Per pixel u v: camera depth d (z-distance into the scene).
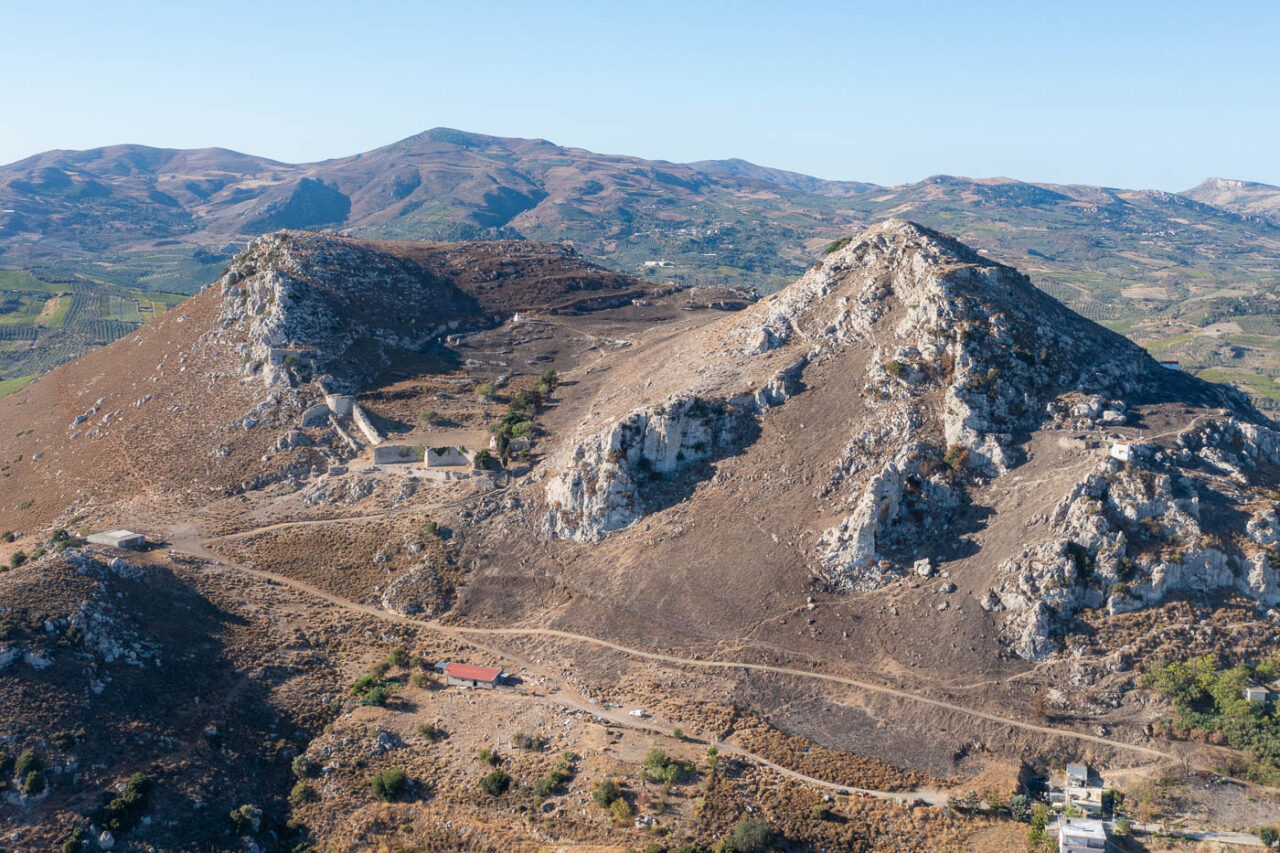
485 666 149.12
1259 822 113.94
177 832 111.81
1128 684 132.00
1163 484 147.88
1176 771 121.31
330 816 119.62
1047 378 174.38
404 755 129.62
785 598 152.38
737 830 110.56
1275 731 121.69
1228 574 141.88
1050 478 155.25
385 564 173.38
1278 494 153.12
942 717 132.00
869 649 143.38
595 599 160.75
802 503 164.50
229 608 157.88
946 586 147.38
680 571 160.62
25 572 139.50
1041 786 123.12
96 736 119.19
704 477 175.88
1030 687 134.25
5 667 121.75
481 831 115.19
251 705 136.25
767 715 135.62
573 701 140.50
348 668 149.38
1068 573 141.00
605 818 114.50
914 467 161.38
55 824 107.06
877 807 118.75
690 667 144.75
